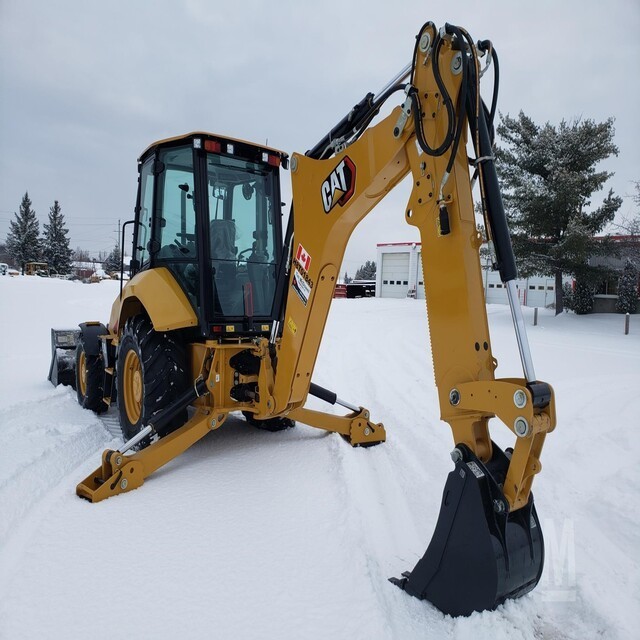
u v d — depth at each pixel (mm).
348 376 7238
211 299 3605
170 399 3637
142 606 2029
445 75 2041
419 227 2215
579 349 10195
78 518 2732
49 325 12383
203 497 3025
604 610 2018
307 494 3086
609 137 15578
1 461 3428
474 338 2033
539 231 15961
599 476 3508
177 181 3887
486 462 2037
